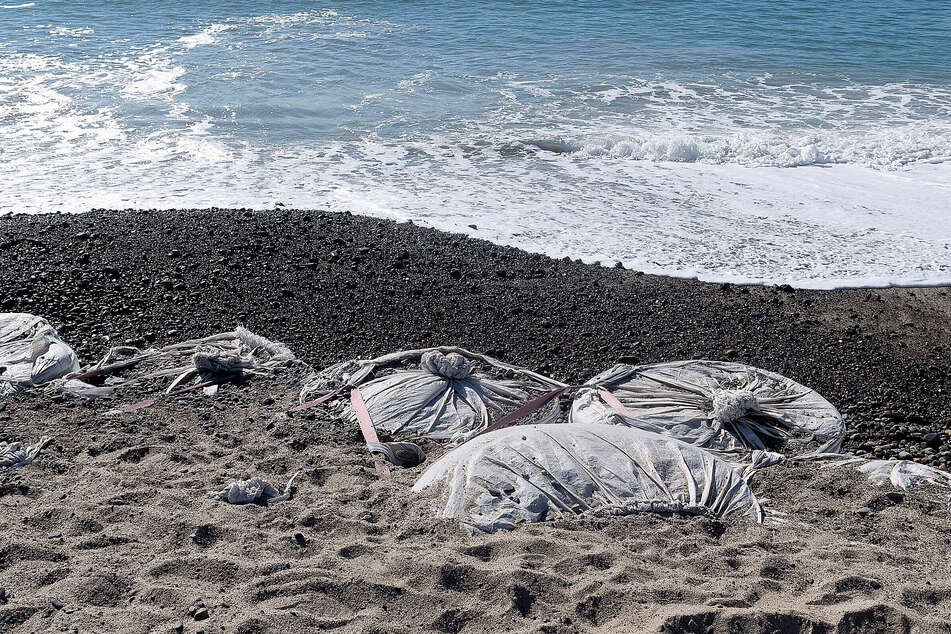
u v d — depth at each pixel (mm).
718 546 4781
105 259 10766
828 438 7254
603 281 10938
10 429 6484
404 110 18844
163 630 3736
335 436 6801
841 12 29797
